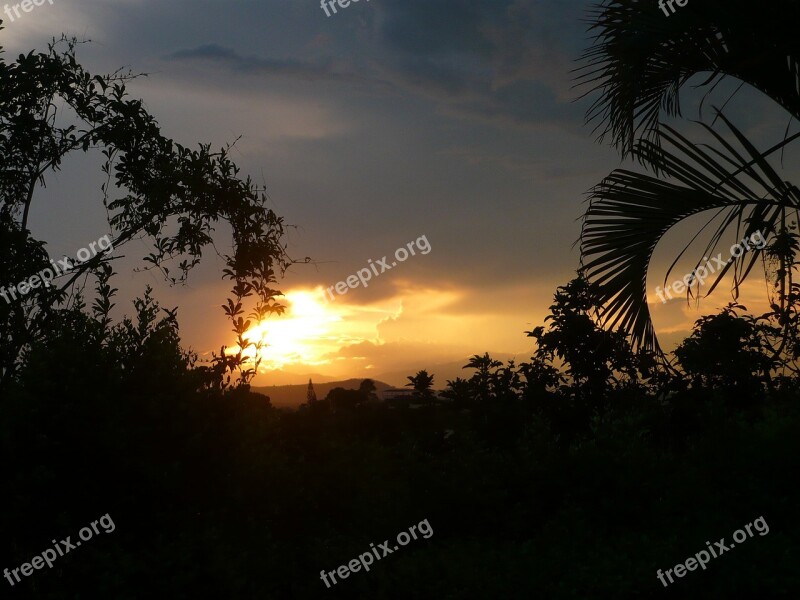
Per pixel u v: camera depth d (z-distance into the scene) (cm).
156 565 350
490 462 535
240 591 367
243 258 572
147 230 623
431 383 795
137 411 404
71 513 368
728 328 809
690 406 762
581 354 811
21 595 336
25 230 584
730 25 470
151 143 643
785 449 523
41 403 370
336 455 475
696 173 536
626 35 512
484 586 383
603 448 520
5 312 541
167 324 450
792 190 512
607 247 574
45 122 626
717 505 477
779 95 529
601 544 441
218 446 419
